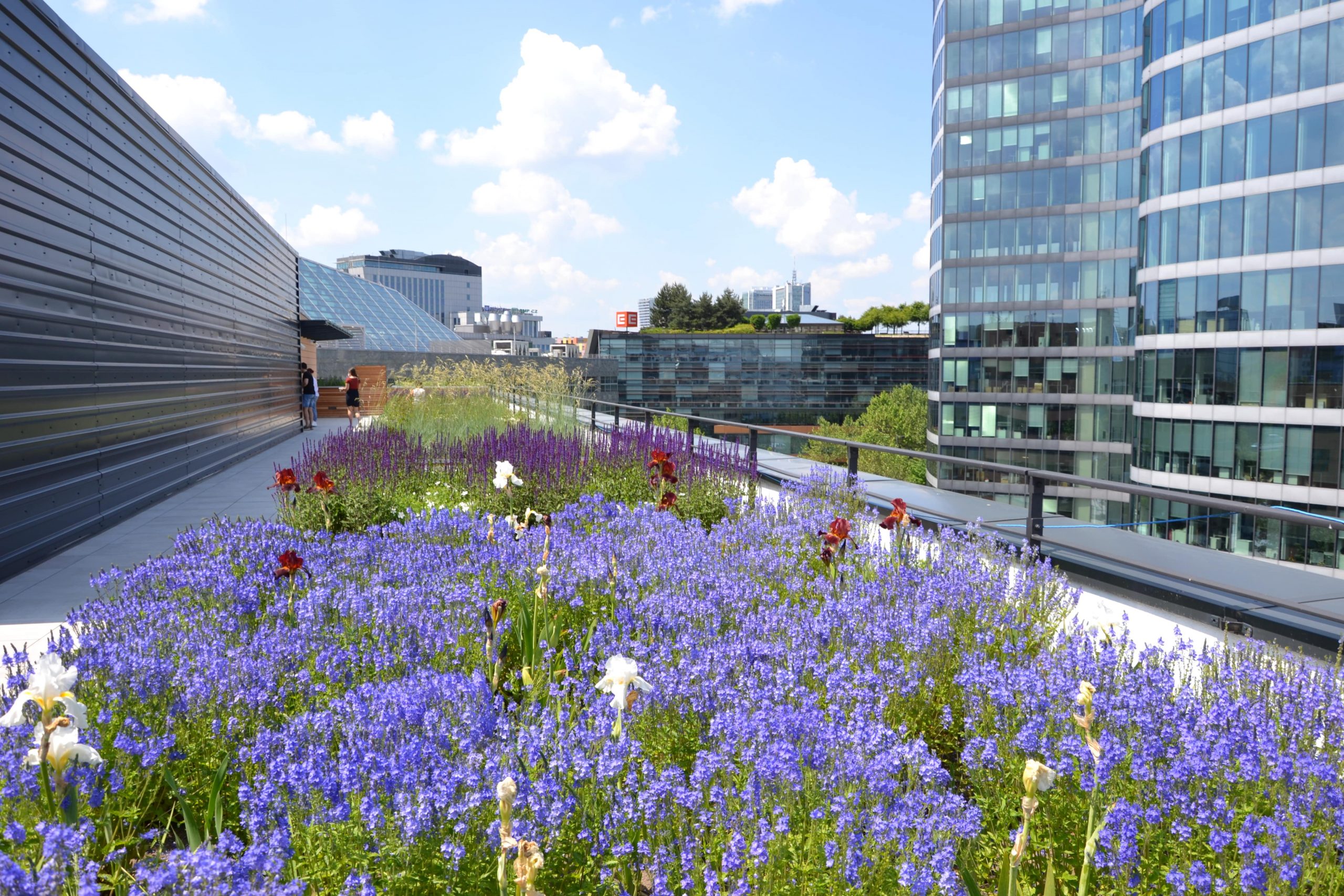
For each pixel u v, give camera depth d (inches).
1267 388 1363.2
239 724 122.6
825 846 93.8
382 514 321.7
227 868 79.4
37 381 313.1
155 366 455.8
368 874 86.6
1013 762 113.3
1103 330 2085.4
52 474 323.3
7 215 295.7
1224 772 109.1
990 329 2225.6
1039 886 104.0
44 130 329.7
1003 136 2186.3
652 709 128.2
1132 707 123.9
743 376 3676.2
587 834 97.4
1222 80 1412.4
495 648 146.3
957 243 2258.9
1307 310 1305.4
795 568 220.8
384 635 157.6
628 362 3636.8
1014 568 227.8
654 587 192.5
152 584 197.2
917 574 209.5
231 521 380.5
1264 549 1380.4
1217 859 97.7
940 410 2311.8
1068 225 2119.8
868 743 112.1
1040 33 2124.8
